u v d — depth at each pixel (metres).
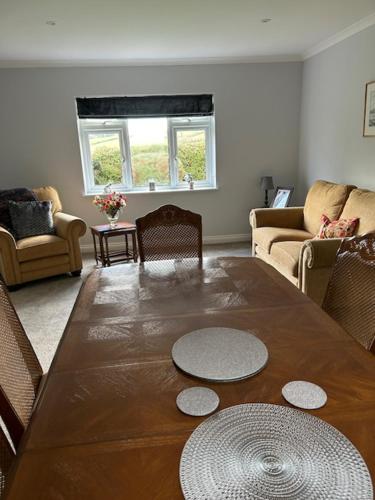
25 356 1.38
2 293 1.35
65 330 1.36
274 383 1.02
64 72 4.45
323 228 3.18
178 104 4.73
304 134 4.81
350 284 1.43
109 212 4.11
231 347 1.19
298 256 2.99
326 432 0.83
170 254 2.29
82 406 0.95
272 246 3.46
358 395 0.95
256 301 1.54
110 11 2.86
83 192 4.82
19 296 3.56
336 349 1.17
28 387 1.29
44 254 3.80
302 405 0.92
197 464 0.76
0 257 3.61
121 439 0.84
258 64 4.66
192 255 2.30
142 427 0.87
